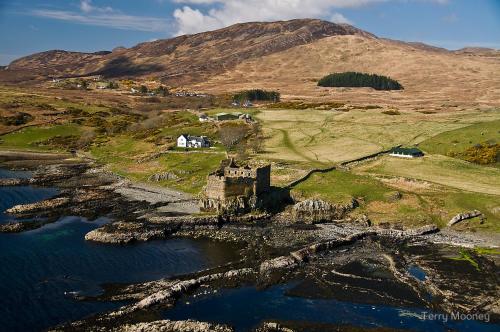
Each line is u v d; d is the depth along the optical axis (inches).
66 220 3403.1
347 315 2065.7
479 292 2295.8
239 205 3484.3
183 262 2664.9
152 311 2050.9
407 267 2620.6
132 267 2571.4
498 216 3430.1
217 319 2012.8
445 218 3449.8
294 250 2869.1
